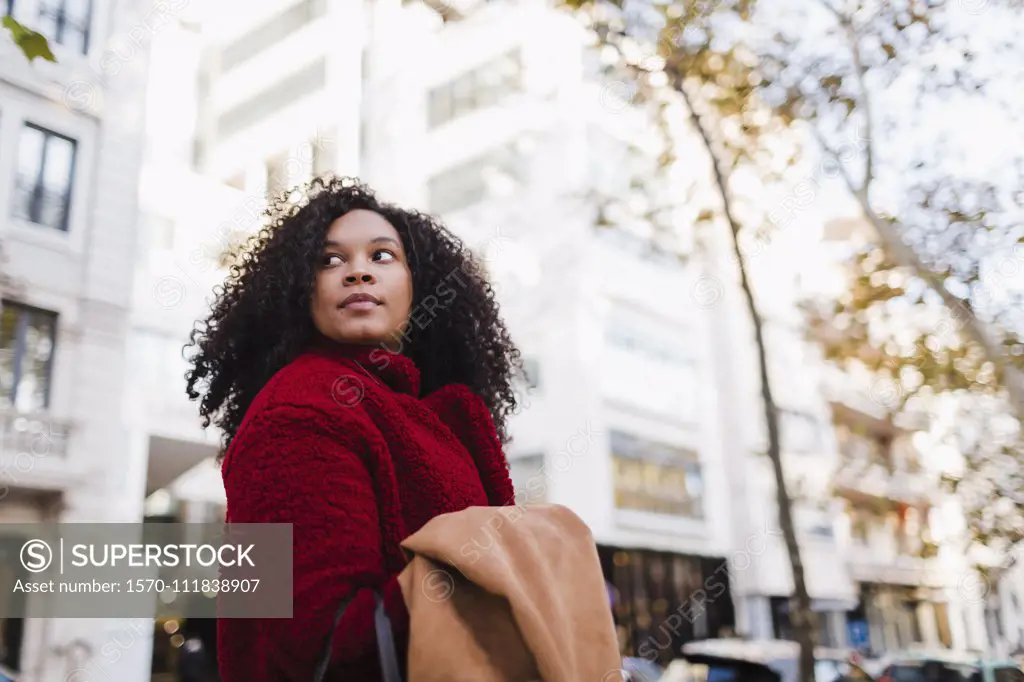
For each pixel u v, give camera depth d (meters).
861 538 20.12
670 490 16.55
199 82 11.22
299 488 0.92
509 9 14.80
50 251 9.18
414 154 14.48
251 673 0.94
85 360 9.30
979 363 6.00
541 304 14.98
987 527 5.97
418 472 1.08
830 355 7.30
